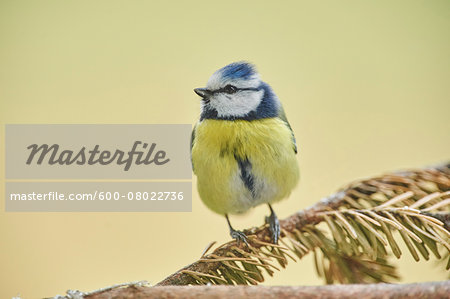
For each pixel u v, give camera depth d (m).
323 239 3.40
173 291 2.98
